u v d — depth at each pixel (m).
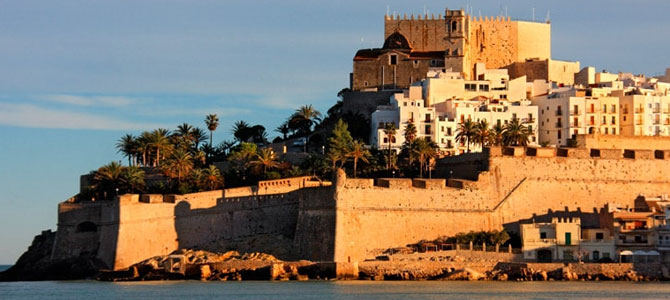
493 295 191.88
